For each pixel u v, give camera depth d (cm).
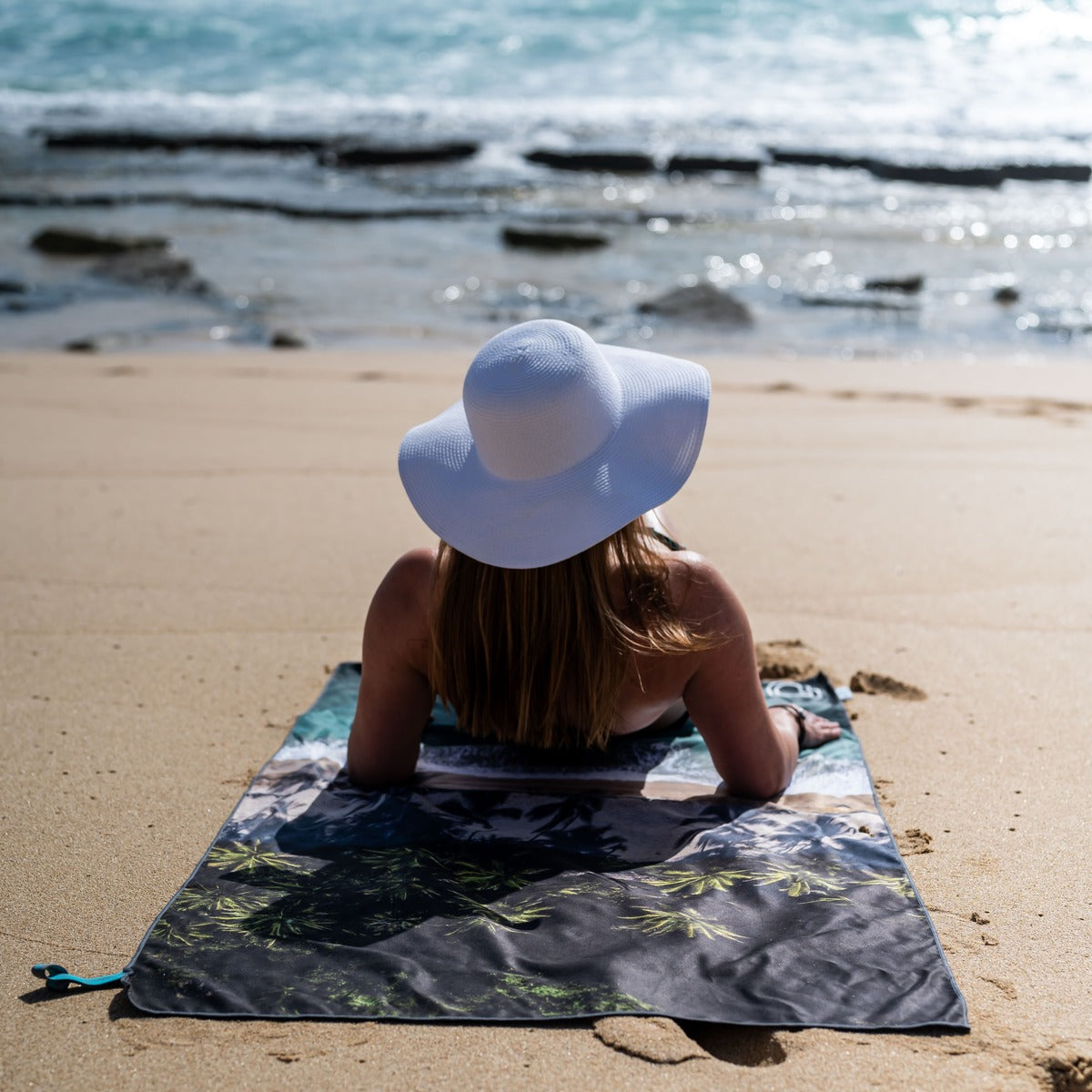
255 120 1912
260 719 343
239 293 1080
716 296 1018
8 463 591
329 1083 196
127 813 291
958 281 1127
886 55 2588
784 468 583
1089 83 2327
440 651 260
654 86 2267
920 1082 195
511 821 273
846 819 272
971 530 491
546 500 238
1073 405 714
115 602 427
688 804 280
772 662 367
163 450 616
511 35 2705
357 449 622
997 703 345
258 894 243
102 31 2677
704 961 220
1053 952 232
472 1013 208
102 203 1425
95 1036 207
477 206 1437
